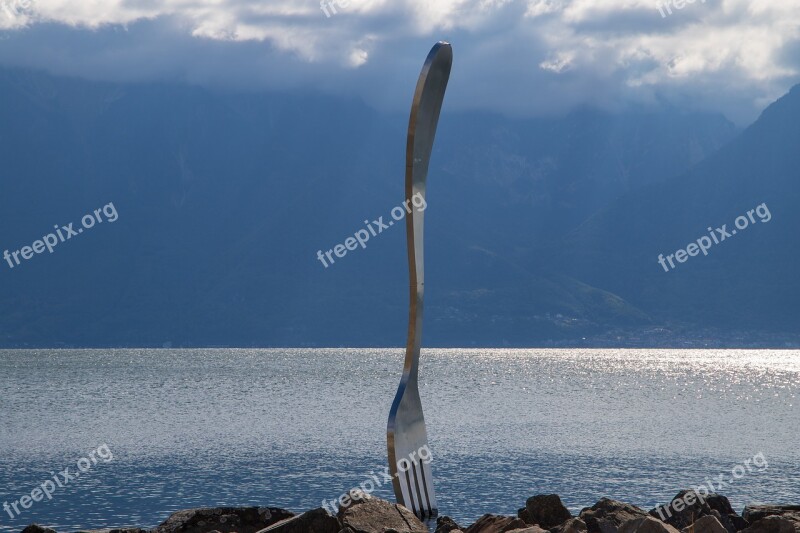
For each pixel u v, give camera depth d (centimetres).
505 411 8625
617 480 4156
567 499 3569
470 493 3706
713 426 7369
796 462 4962
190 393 11394
